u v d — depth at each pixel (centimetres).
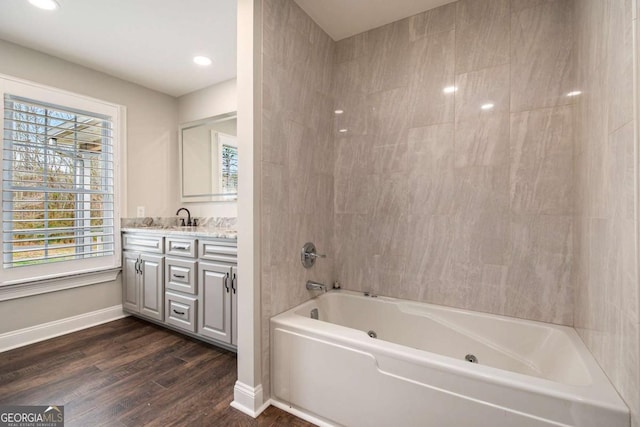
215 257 213
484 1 173
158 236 252
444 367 114
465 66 179
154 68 268
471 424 109
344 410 138
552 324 156
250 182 152
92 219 261
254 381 152
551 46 156
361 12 192
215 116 303
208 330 218
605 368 106
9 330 218
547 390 98
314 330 147
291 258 181
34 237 230
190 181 322
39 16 194
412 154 197
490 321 168
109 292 277
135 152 296
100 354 210
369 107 213
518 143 164
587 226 127
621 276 91
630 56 83
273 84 165
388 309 197
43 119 235
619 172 92
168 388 170
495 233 171
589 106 123
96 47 232
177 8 188
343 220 224
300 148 189
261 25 156
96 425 140
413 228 197
